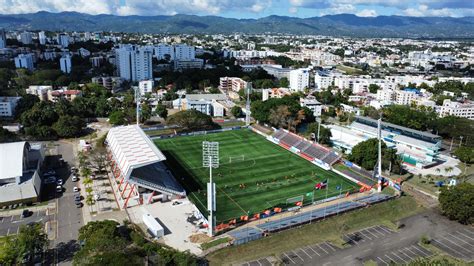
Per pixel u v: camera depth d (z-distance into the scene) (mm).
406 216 125562
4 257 88500
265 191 142500
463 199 117750
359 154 166625
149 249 95312
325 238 110500
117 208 126500
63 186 143250
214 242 105625
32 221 116375
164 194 133875
